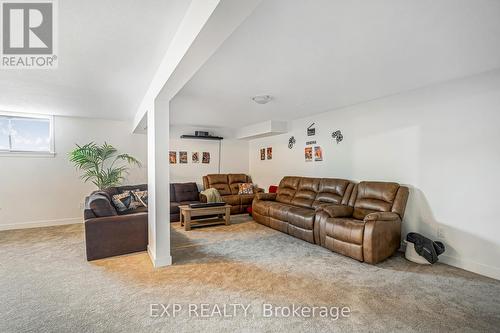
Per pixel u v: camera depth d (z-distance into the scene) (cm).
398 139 358
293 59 240
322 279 260
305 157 530
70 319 191
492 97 269
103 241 314
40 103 402
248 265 296
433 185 318
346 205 391
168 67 218
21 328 180
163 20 176
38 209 486
